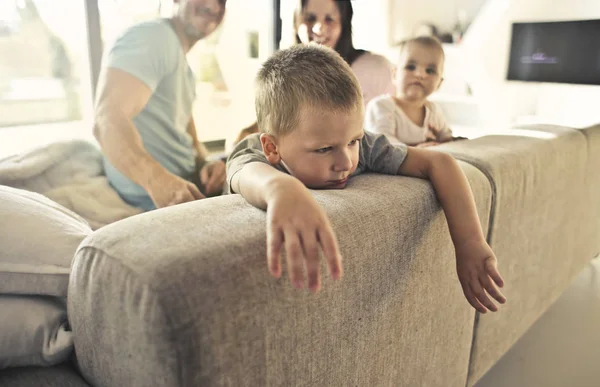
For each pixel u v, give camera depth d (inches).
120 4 59.8
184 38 64.1
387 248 24.2
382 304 24.8
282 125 25.5
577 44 118.1
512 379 45.8
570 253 52.0
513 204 35.9
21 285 22.3
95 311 18.2
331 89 24.2
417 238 26.3
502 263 37.1
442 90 136.3
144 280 16.4
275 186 20.1
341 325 22.4
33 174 54.5
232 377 17.9
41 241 23.4
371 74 78.8
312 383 21.6
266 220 19.8
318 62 25.8
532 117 123.2
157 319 16.1
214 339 17.0
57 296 23.0
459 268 26.7
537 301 46.9
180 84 64.1
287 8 76.2
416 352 29.0
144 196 60.9
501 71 131.0
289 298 19.5
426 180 28.3
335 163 24.8
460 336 33.8
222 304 17.1
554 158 41.6
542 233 42.9
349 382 23.9
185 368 16.5
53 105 58.4
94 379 19.8
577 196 48.9
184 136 65.8
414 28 116.0
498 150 37.4
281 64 26.8
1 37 52.9
